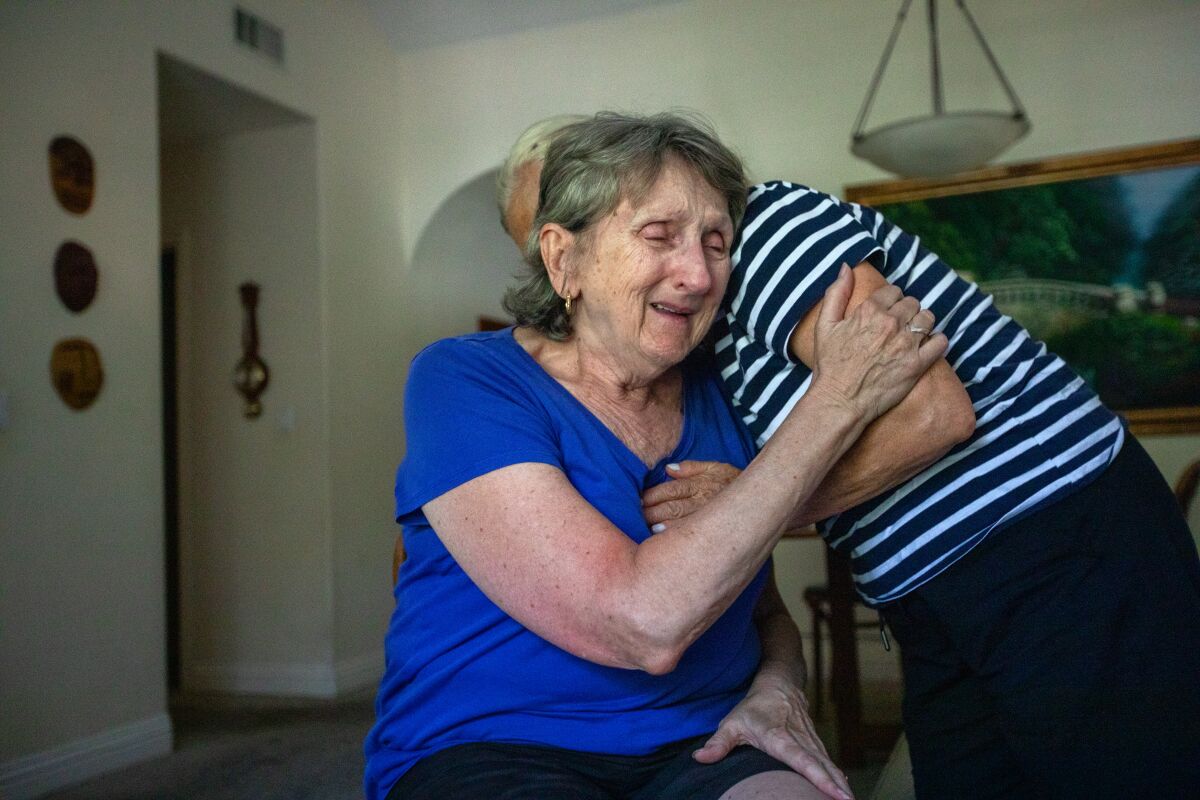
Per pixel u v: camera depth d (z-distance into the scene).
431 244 5.67
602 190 1.03
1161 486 1.10
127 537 3.62
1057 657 1.01
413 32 5.50
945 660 1.15
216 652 4.97
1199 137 4.40
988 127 3.49
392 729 1.11
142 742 3.58
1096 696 0.99
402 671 1.11
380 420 5.22
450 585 1.07
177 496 5.07
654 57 5.20
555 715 1.05
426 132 5.60
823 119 4.89
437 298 5.79
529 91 5.41
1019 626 1.04
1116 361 4.41
